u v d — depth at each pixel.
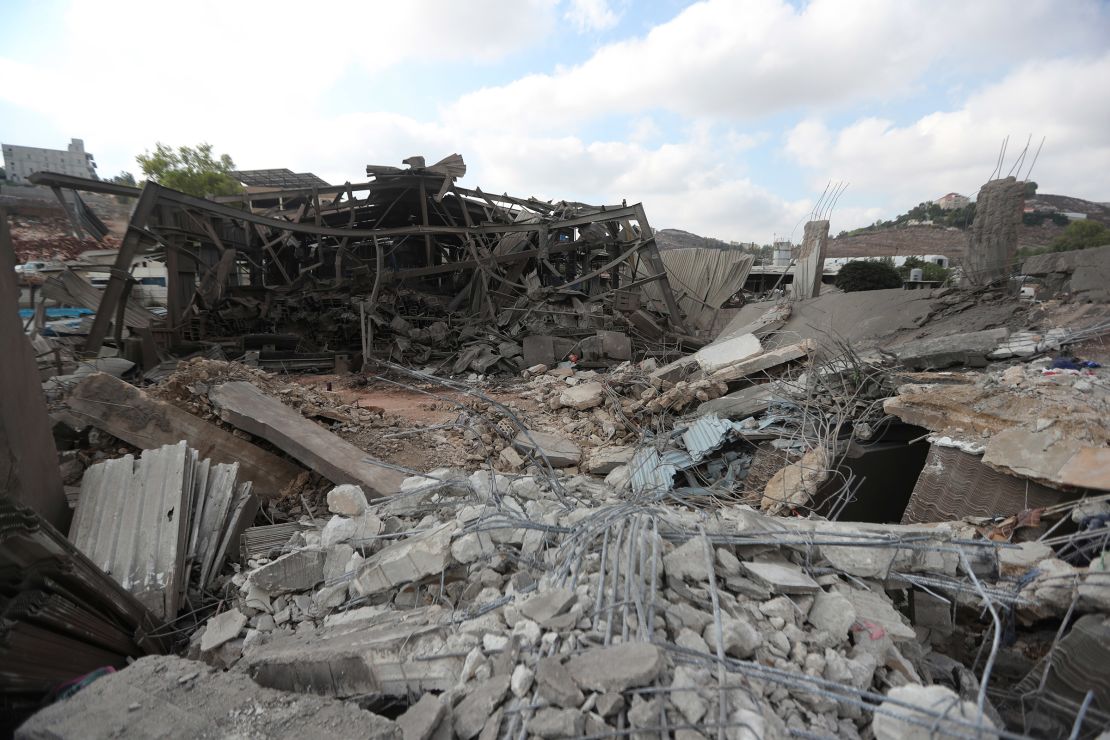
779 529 3.78
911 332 9.22
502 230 18.81
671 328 19.39
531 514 4.38
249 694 2.48
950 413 5.73
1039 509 4.37
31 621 2.85
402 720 2.37
